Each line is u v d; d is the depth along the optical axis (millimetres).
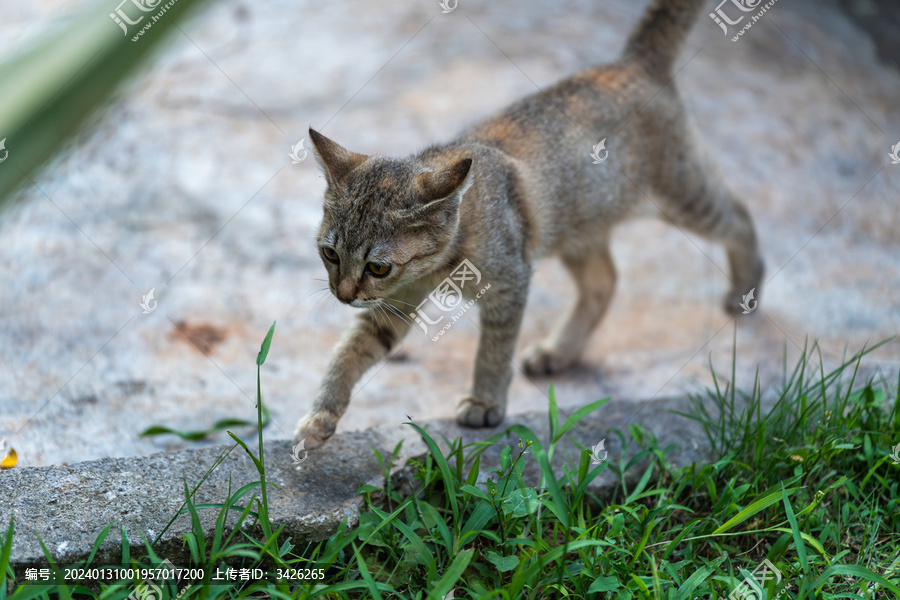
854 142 6078
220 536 2154
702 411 3172
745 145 5875
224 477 2549
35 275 4199
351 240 2844
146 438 3195
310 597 1985
